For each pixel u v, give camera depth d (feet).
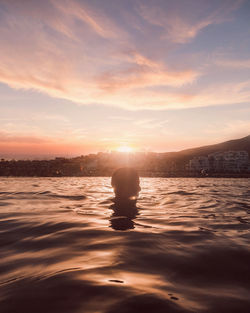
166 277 4.91
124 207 14.38
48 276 4.74
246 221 10.79
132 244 7.07
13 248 6.78
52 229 8.91
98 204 15.55
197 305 3.79
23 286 4.31
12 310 3.52
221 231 8.93
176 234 8.35
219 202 17.46
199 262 5.84
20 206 14.92
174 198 19.60
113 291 4.08
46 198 19.20
